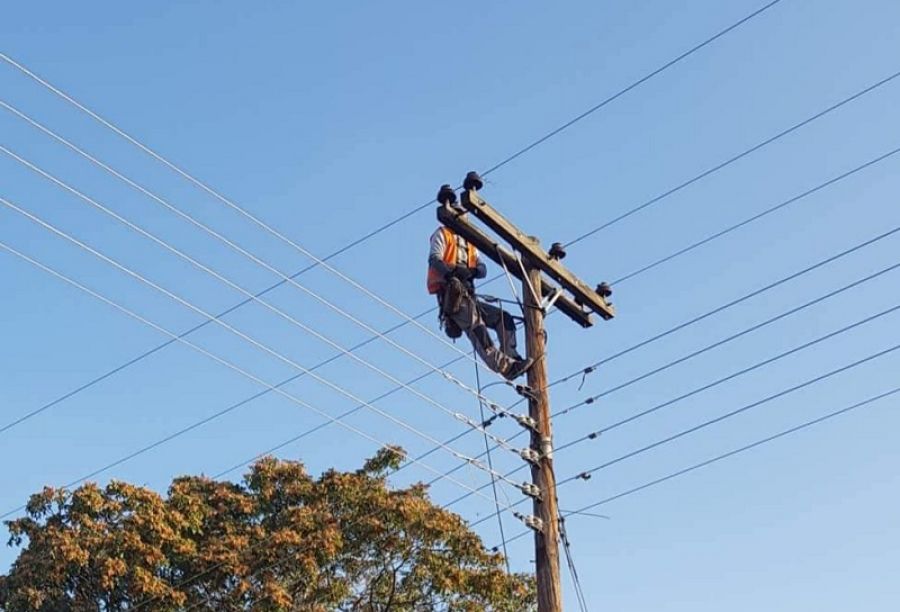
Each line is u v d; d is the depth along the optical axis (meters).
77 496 23.09
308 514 23.50
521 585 24.28
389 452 25.14
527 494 14.70
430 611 23.42
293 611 22.12
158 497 23.66
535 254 15.77
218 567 22.59
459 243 15.33
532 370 15.33
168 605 22.06
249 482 25.05
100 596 22.45
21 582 22.02
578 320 16.61
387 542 23.38
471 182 15.06
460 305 14.98
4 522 23.16
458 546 23.77
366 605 23.34
